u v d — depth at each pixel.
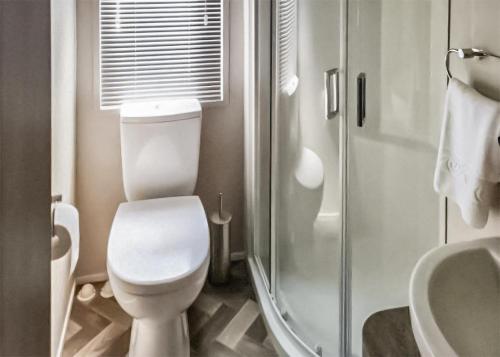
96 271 2.31
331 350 1.59
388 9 1.50
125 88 2.21
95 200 2.25
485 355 0.80
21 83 0.61
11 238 0.57
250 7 2.13
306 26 1.80
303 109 1.84
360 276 1.62
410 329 1.16
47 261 0.78
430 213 1.41
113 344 1.81
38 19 0.71
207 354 1.75
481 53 1.02
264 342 1.82
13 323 0.58
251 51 2.13
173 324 1.62
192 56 2.27
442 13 1.28
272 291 1.97
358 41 1.59
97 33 2.11
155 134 2.03
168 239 1.69
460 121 1.02
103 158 2.22
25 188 0.64
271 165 2.01
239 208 2.49
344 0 1.60
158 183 2.10
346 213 1.62
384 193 1.58
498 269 0.90
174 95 2.28
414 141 1.45
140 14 2.17
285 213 1.94
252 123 2.18
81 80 2.12
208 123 2.35
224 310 2.03
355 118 1.62
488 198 0.96
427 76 1.38
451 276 0.87
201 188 2.41
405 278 1.53
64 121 1.81
